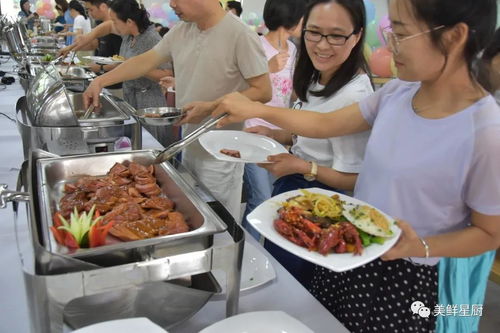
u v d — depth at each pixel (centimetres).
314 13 114
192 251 80
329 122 111
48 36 530
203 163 174
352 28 112
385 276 99
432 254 77
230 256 75
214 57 157
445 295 101
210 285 91
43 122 146
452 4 68
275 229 78
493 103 78
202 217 88
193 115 136
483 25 71
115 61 306
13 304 85
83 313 75
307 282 137
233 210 188
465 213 87
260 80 158
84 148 149
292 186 136
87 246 78
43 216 88
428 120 85
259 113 110
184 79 169
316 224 77
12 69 374
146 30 286
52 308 65
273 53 239
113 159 126
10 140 189
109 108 177
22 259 69
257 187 254
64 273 66
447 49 74
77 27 548
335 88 124
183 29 169
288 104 240
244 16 599
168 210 102
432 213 87
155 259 72
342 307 108
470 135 78
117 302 77
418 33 72
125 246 74
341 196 91
